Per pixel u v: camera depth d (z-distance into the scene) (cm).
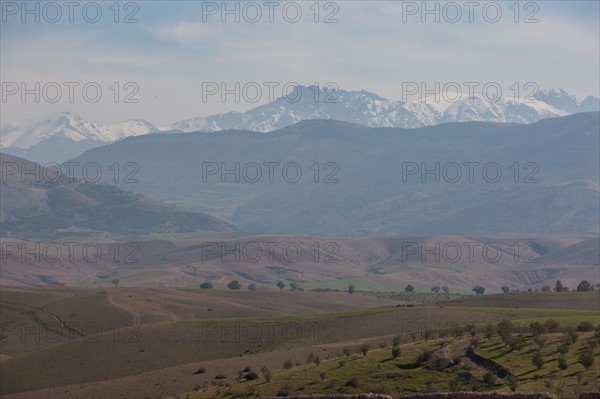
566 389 13388
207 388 19650
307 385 17088
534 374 15025
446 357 17138
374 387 15812
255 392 17288
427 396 9125
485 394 8881
